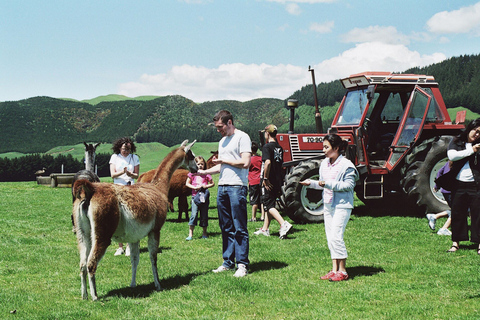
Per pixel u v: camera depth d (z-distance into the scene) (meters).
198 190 8.84
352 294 5.00
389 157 10.42
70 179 24.81
